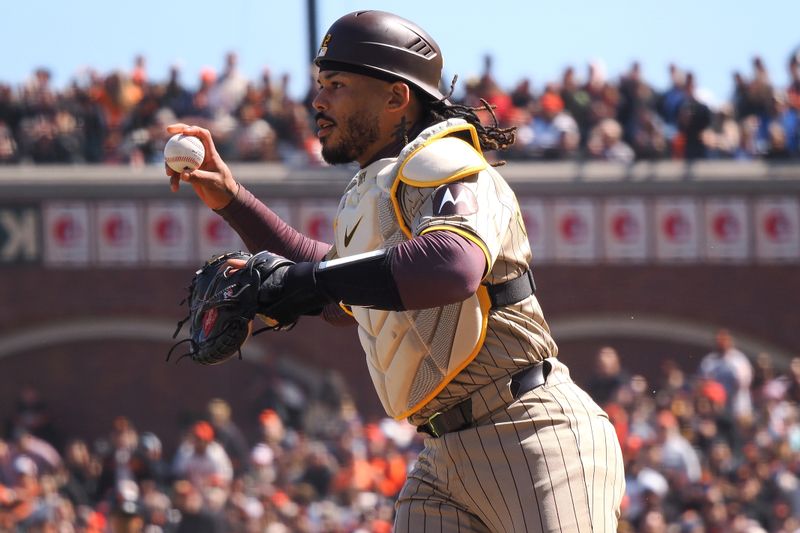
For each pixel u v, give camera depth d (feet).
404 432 143.74
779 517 118.11
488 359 31.30
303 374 190.19
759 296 196.24
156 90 190.80
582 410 31.73
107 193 189.67
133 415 191.93
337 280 28.35
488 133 33.50
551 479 30.89
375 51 31.99
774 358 196.95
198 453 130.21
